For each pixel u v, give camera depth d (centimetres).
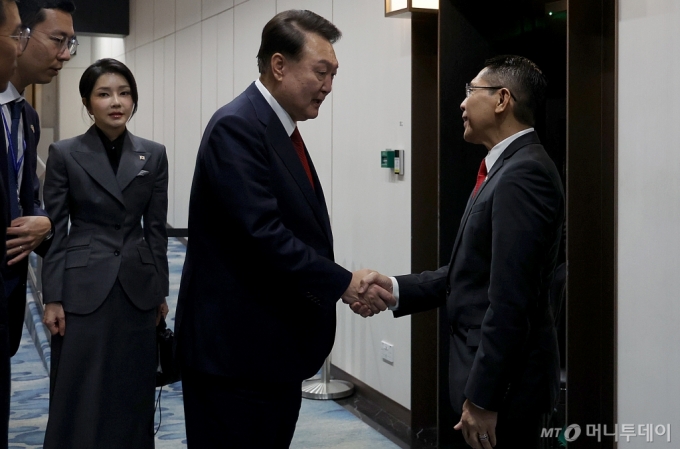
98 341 304
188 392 229
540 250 216
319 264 214
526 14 347
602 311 280
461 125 337
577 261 275
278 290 220
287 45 216
